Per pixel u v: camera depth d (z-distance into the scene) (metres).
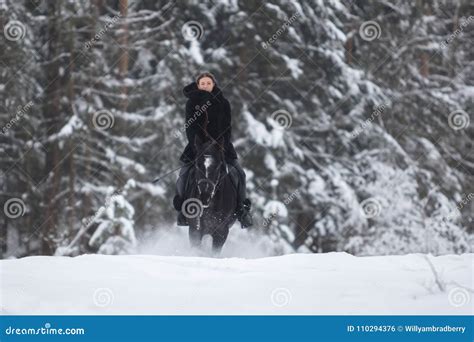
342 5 60.97
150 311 16.14
